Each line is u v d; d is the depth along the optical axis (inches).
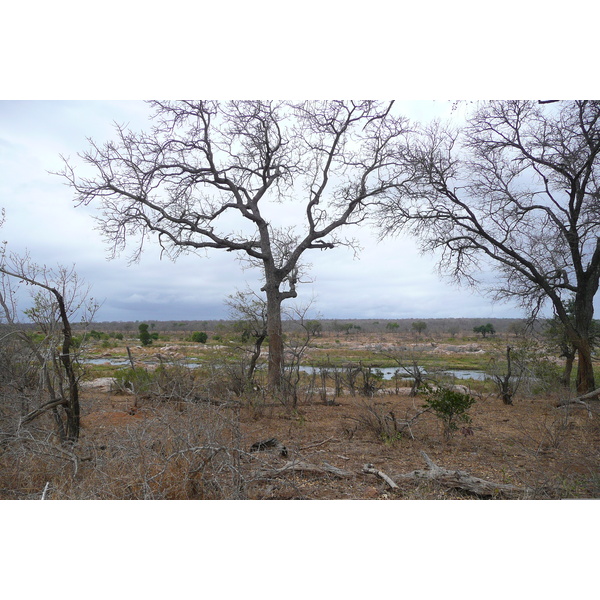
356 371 711.7
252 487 234.4
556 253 685.9
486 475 281.0
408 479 263.3
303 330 601.9
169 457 202.5
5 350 294.4
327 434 392.2
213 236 655.8
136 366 650.8
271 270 675.4
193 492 209.3
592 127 620.7
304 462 277.1
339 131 692.1
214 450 207.9
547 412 541.0
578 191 664.4
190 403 236.5
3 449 238.7
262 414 471.2
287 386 551.8
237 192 687.1
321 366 725.9
